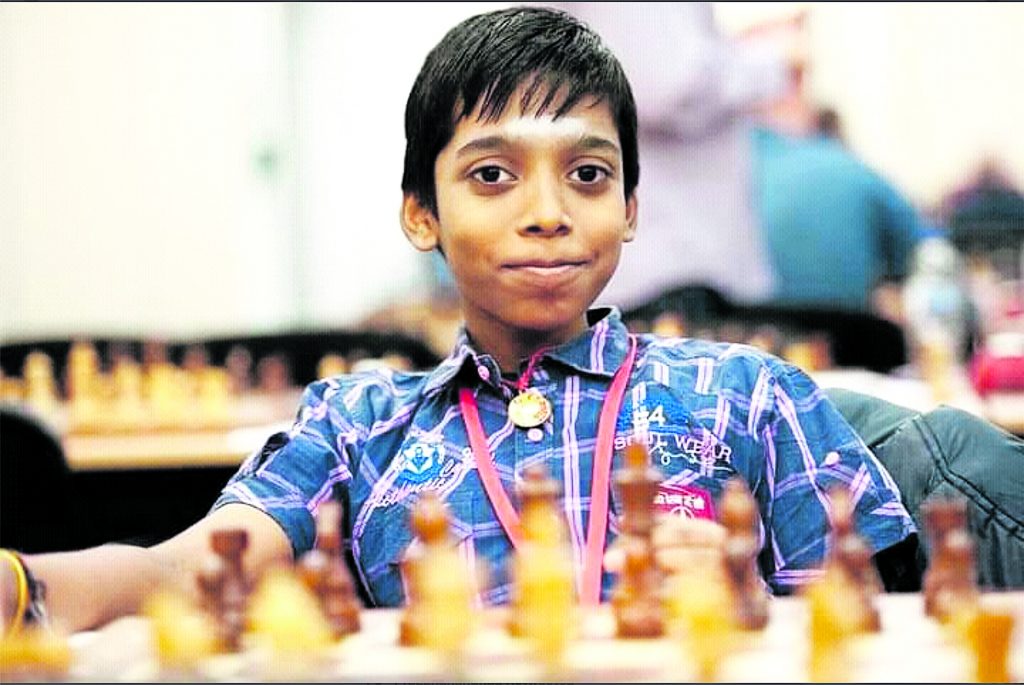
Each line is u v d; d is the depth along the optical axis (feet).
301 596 5.33
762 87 27.48
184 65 28.81
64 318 28.68
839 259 27.12
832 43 27.66
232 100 29.04
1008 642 4.79
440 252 8.50
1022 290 23.82
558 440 8.00
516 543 7.67
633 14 27.32
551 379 8.20
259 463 8.43
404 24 29.73
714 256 27.53
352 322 29.71
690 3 27.30
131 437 16.78
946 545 5.68
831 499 8.05
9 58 28.30
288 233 29.76
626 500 5.87
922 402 15.94
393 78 29.81
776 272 27.30
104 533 15.11
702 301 21.84
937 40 27.78
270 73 29.40
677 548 6.07
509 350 8.32
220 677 5.01
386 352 21.84
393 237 29.96
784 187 27.27
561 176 7.88
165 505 15.21
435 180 8.27
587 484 7.85
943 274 24.12
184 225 28.99
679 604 5.19
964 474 8.36
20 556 6.28
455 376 8.29
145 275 28.91
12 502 13.39
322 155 29.84
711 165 27.48
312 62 29.66
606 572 7.39
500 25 8.19
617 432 8.01
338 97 29.76
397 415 8.44
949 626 5.39
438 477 8.06
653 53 27.27
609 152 7.95
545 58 7.96
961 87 27.78
